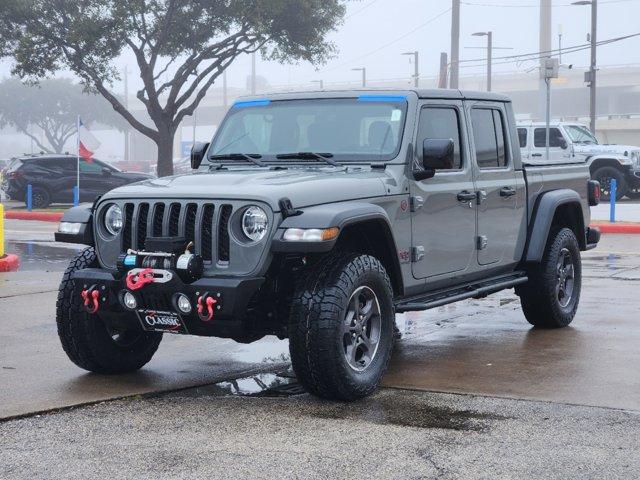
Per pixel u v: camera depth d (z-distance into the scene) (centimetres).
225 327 602
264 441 536
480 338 852
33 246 1744
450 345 820
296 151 724
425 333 880
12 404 617
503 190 806
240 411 600
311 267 620
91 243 657
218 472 485
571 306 909
